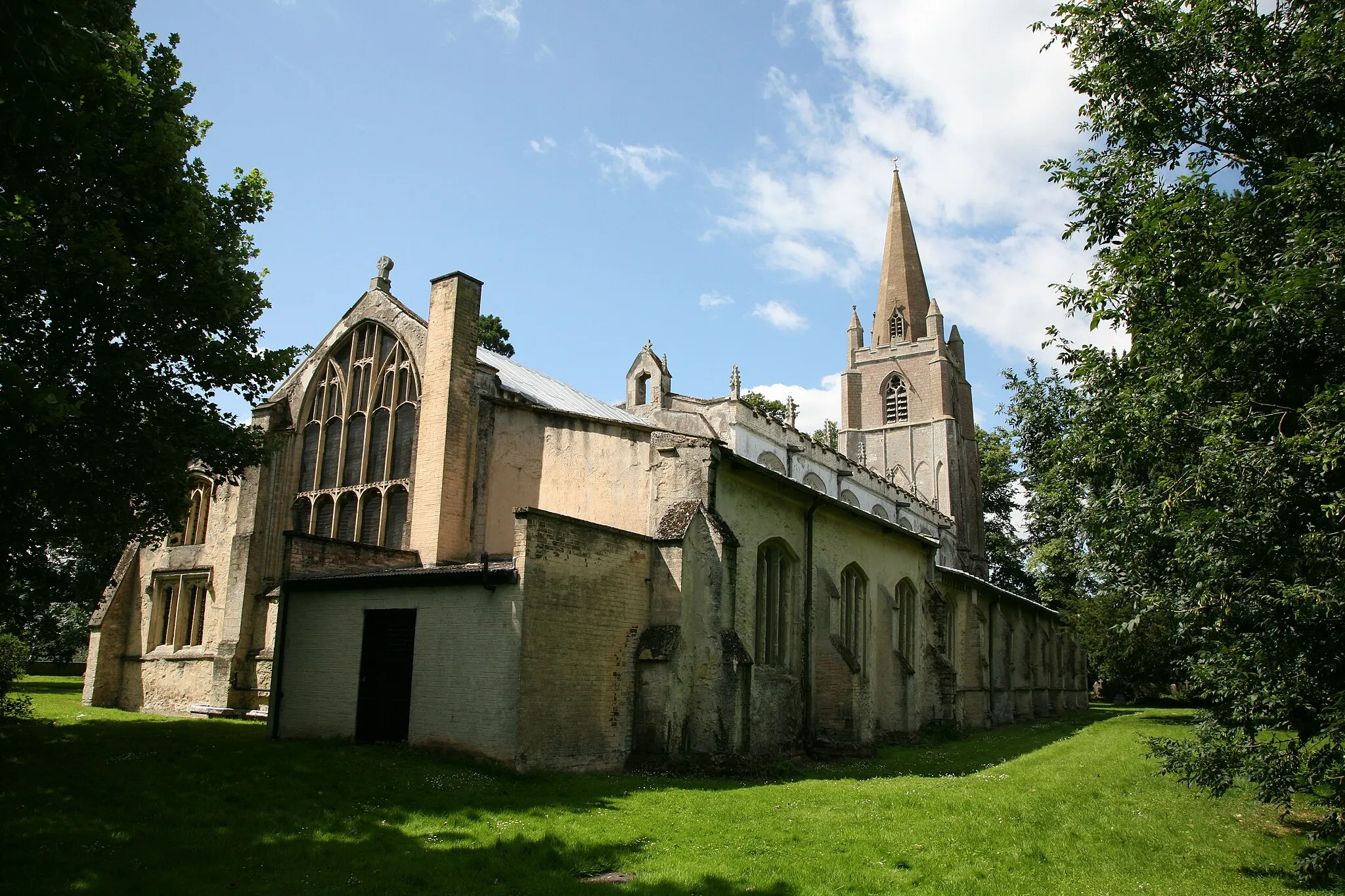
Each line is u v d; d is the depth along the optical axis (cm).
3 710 2184
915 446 7912
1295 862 1178
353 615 1911
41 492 1466
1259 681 1204
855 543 2848
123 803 1215
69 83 824
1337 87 1270
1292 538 1055
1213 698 1383
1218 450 1073
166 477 1680
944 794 1628
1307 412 1011
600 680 1783
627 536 1906
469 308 2586
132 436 1592
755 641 2234
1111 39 1445
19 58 736
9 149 937
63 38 745
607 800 1428
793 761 2195
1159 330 1268
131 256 1566
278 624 2034
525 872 1005
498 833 1170
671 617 1914
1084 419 1566
